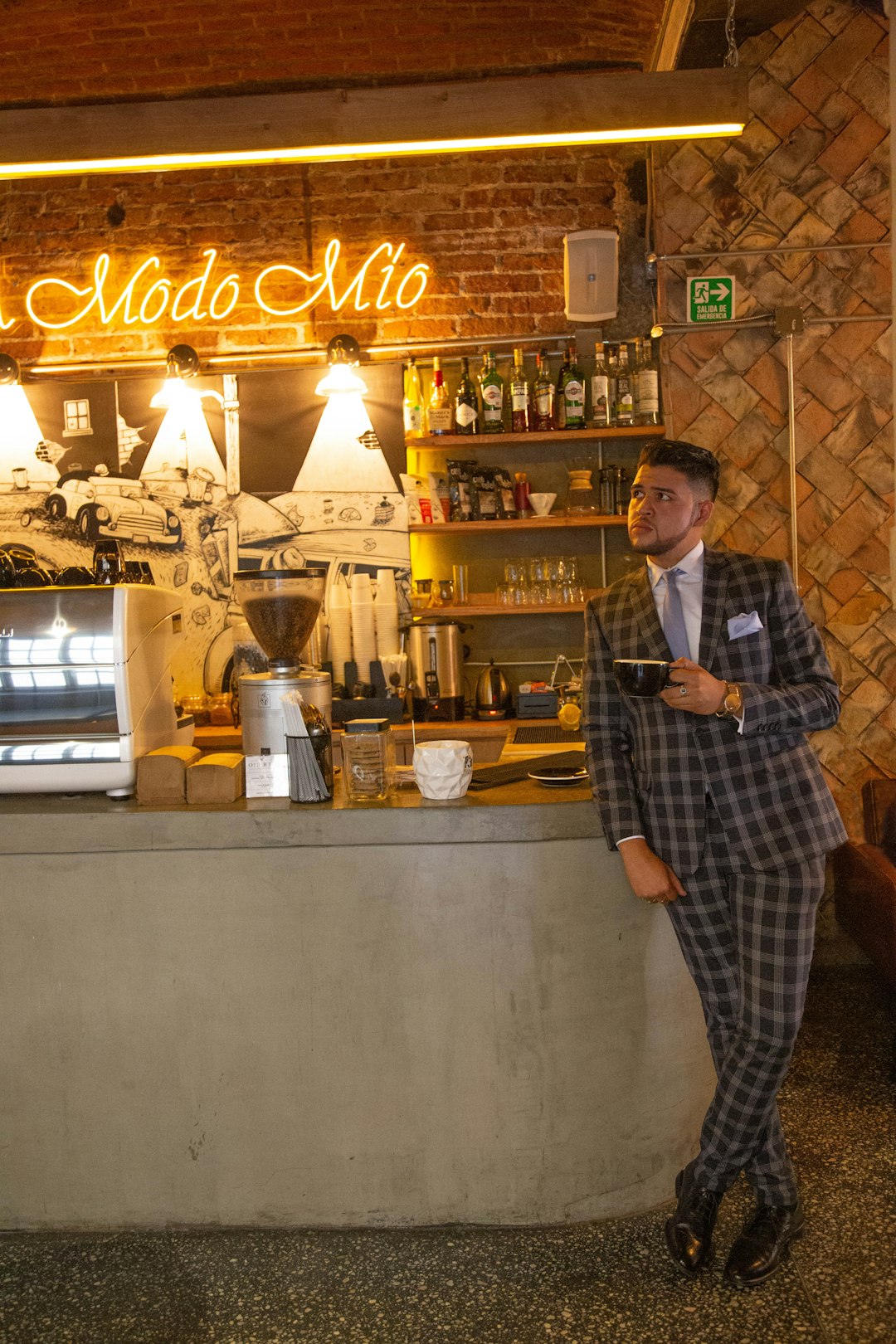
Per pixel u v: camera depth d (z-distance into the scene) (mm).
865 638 4070
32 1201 2463
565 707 3066
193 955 2395
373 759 2428
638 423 4148
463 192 4371
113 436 4500
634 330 4262
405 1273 2258
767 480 4094
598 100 2945
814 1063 3199
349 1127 2408
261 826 2357
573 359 4164
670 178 4082
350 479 4402
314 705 2465
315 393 4406
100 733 2461
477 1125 2398
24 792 2510
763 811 2117
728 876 2178
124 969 2406
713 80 2924
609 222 4312
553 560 4207
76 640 2449
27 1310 2172
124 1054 2422
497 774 2666
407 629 4375
